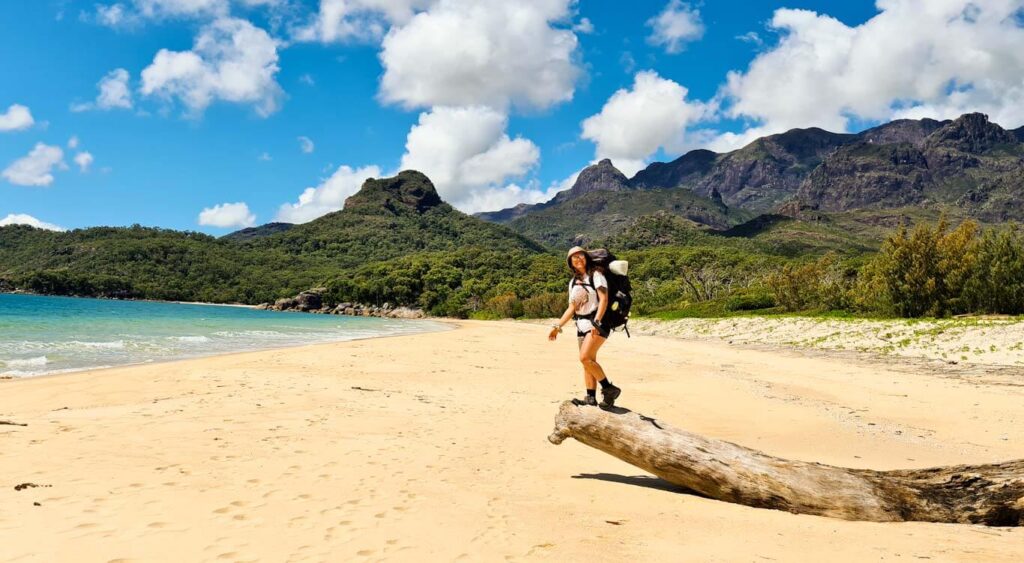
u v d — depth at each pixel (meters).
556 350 25.59
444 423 8.60
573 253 5.63
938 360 18.56
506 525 4.17
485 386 13.11
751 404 10.84
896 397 11.80
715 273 70.19
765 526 4.25
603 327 5.46
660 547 3.72
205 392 10.98
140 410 8.77
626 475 6.04
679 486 5.57
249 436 7.14
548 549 3.67
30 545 3.50
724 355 21.62
